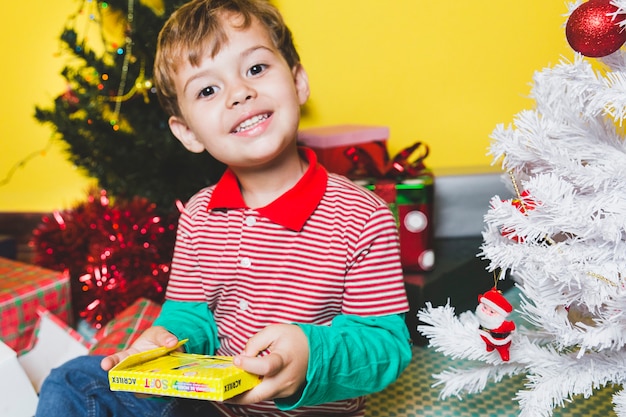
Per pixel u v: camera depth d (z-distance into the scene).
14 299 1.34
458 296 1.52
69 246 1.61
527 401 0.80
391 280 0.94
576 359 0.82
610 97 0.69
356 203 0.96
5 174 2.20
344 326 0.91
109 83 1.63
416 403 1.18
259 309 0.96
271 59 0.97
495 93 1.87
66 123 1.65
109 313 1.55
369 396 1.21
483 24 1.84
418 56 1.88
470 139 1.90
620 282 0.72
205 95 0.97
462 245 1.69
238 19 0.97
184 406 1.00
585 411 1.11
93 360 1.01
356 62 1.91
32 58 2.12
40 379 1.28
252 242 0.97
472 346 0.85
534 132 0.76
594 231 0.73
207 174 1.62
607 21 0.68
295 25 1.91
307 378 0.80
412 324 1.41
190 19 0.98
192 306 1.04
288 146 0.99
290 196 0.96
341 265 0.93
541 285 0.79
